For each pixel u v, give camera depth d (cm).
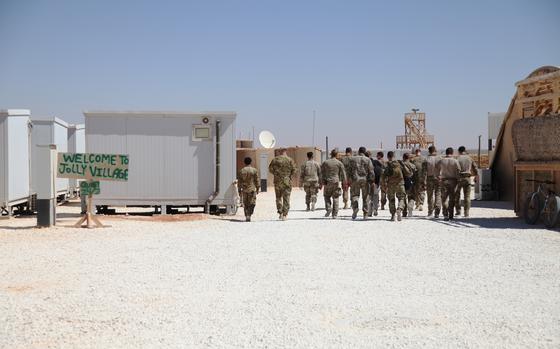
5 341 545
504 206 2256
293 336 556
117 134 1878
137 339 550
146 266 934
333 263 957
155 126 1886
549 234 1323
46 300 705
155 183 1888
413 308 661
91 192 1537
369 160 1706
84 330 580
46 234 1368
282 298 711
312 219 1728
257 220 1714
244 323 602
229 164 1900
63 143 2414
